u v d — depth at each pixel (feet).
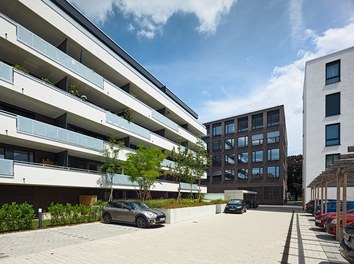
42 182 52.70
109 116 74.08
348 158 30.32
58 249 28.22
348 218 38.01
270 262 24.80
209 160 92.94
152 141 96.43
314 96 97.76
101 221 50.98
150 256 25.99
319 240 36.52
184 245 31.45
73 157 70.90
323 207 60.75
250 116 173.99
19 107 57.36
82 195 70.33
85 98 71.72
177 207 56.03
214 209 79.61
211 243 32.96
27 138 50.39
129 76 87.66
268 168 161.68
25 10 55.26
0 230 36.73
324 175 47.39
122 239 34.55
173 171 94.07
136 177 71.82
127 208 47.42
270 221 60.85
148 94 99.14
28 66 58.80
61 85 63.21
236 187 173.27
